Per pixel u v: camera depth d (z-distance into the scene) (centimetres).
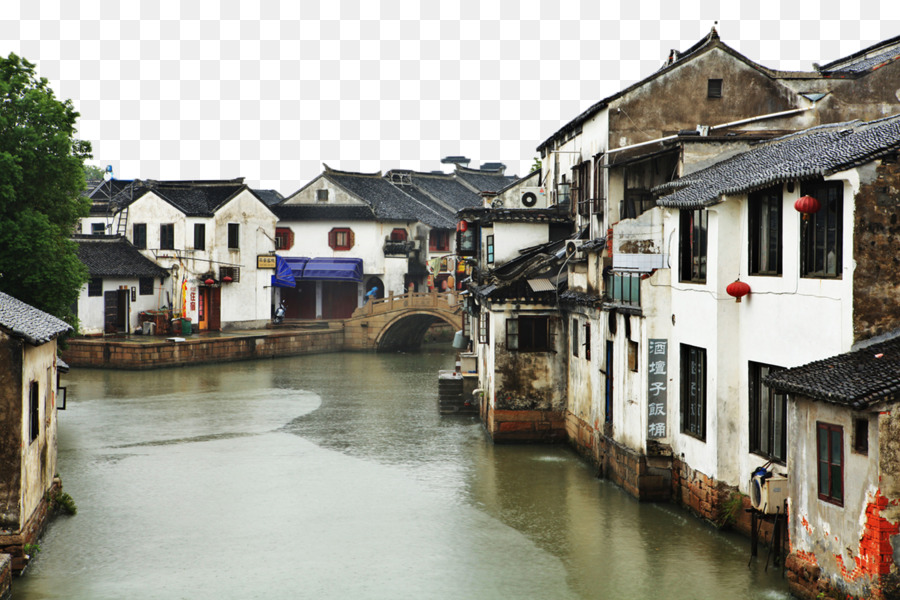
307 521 2112
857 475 1311
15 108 2825
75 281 2892
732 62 2702
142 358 4784
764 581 1628
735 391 1819
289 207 6738
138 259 5534
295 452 2866
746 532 1803
